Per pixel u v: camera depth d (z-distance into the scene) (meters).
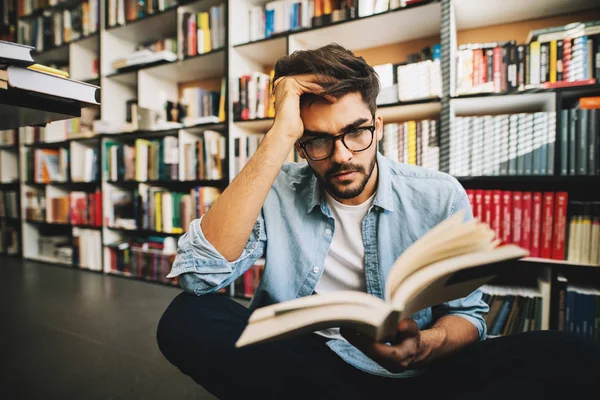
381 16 1.61
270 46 1.96
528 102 1.46
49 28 2.94
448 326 0.58
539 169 1.31
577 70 1.28
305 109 0.65
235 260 0.63
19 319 1.64
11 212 3.28
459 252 0.41
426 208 0.74
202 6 2.20
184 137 2.20
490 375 0.51
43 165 2.98
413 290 0.37
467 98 1.42
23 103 0.58
